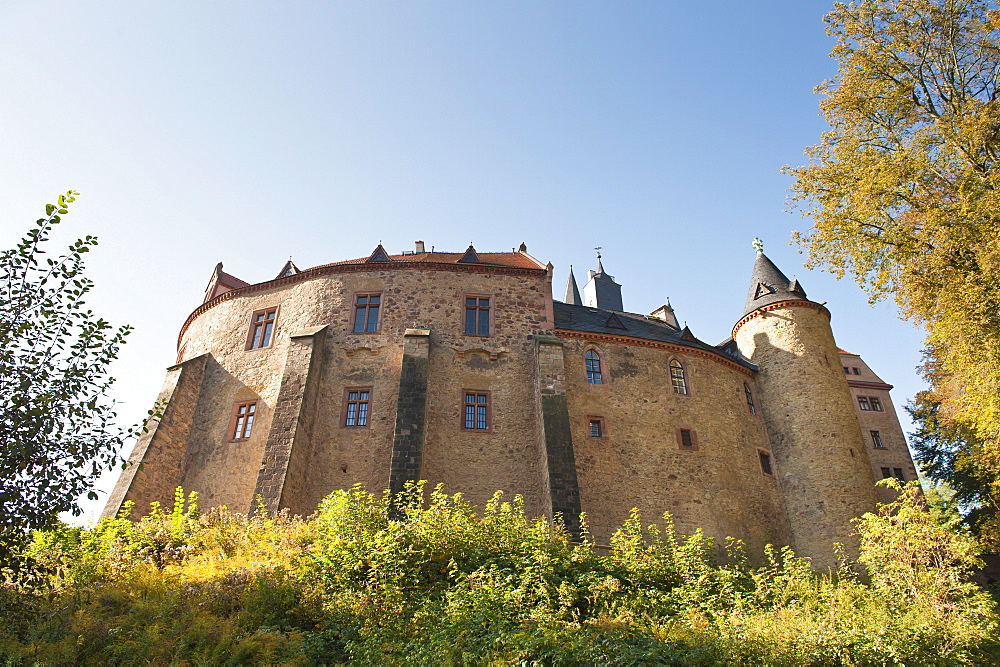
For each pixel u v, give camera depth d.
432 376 25.05
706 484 26.08
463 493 23.00
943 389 28.12
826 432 28.33
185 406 25.84
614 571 16.14
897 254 20.95
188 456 25.28
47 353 9.38
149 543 15.84
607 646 10.95
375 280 27.19
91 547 13.90
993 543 28.67
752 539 25.89
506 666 10.08
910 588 15.66
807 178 23.22
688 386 28.30
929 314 20.50
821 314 31.38
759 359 31.47
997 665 13.62
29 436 8.70
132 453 23.58
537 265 30.27
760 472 28.22
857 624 13.75
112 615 11.48
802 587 16.44
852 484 27.14
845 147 22.52
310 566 13.81
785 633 13.16
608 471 25.17
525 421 24.75
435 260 30.16
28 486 8.71
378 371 25.11
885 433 41.56
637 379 27.64
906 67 21.81
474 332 26.45
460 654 10.56
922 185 20.50
